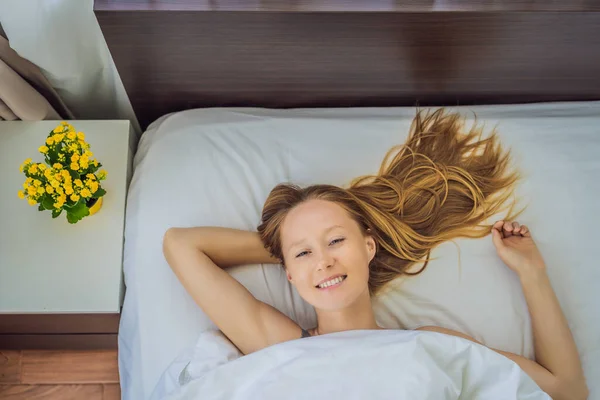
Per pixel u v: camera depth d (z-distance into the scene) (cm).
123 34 140
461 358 124
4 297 144
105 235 149
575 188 150
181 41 143
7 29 139
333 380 120
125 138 158
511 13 138
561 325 136
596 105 164
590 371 136
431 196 148
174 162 150
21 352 173
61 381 172
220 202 146
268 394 120
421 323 139
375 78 159
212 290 134
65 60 150
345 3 137
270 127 155
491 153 153
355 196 145
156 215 146
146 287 141
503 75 159
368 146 154
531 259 140
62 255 148
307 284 134
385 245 143
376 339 125
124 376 145
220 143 153
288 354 125
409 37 144
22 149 156
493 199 149
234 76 156
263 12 135
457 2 138
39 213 151
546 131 157
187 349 136
